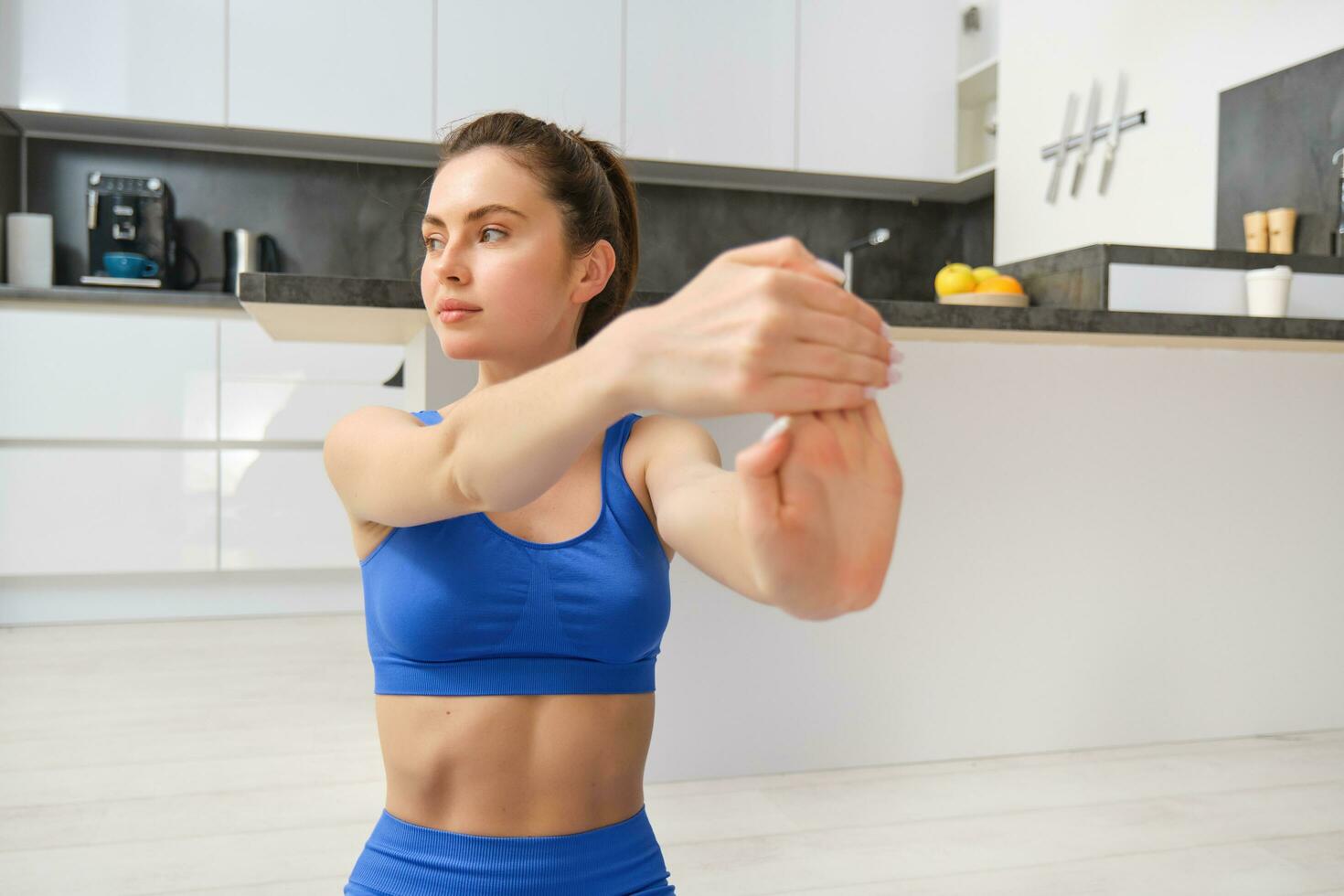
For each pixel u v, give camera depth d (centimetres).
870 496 44
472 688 69
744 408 42
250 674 311
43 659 328
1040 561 239
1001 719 237
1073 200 413
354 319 188
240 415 391
